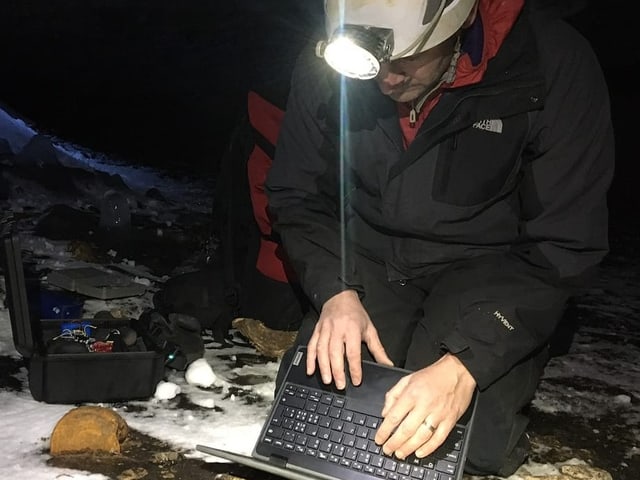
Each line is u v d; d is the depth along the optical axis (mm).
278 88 1342
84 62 4926
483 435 958
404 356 1075
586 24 4844
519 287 936
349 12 866
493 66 930
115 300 1497
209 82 4844
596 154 943
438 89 943
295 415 917
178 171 3041
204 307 1354
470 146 959
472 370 888
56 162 2379
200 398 1135
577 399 1265
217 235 1555
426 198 982
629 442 1138
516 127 947
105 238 1852
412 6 843
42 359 1048
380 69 881
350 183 1081
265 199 1306
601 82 954
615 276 2156
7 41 5023
